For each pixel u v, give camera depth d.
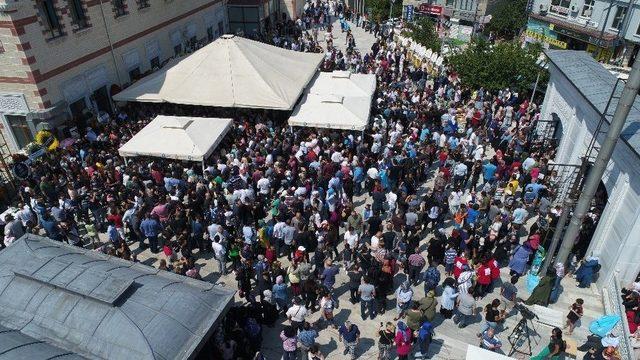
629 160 12.21
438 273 11.74
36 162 17.02
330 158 17.62
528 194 15.87
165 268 11.47
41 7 18.72
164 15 28.48
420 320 10.73
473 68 26.86
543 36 40.06
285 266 13.82
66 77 20.27
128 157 17.59
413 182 16.30
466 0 55.38
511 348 11.13
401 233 13.91
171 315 8.73
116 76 23.94
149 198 14.71
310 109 20.02
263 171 16.75
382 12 60.06
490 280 12.23
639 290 12.07
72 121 19.97
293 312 10.77
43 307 8.73
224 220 13.91
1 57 18.11
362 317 12.05
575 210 11.83
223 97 20.31
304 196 15.04
